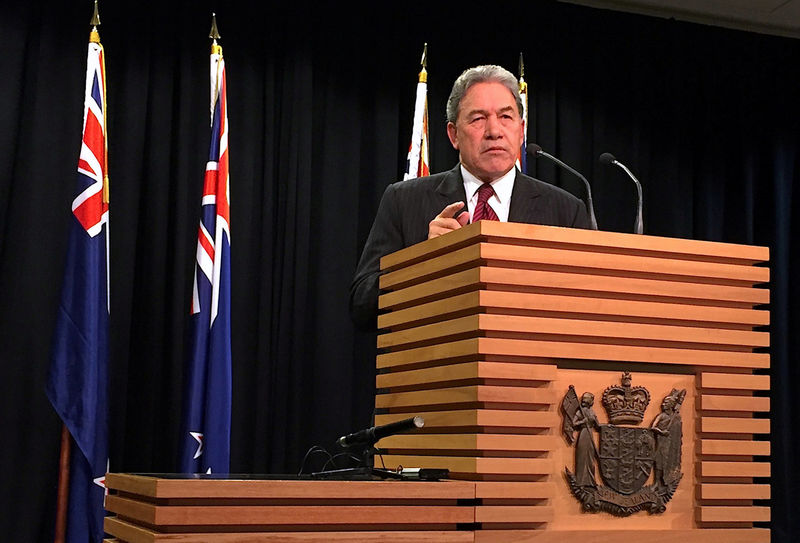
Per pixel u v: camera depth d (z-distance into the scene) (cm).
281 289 498
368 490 124
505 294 135
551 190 220
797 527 568
